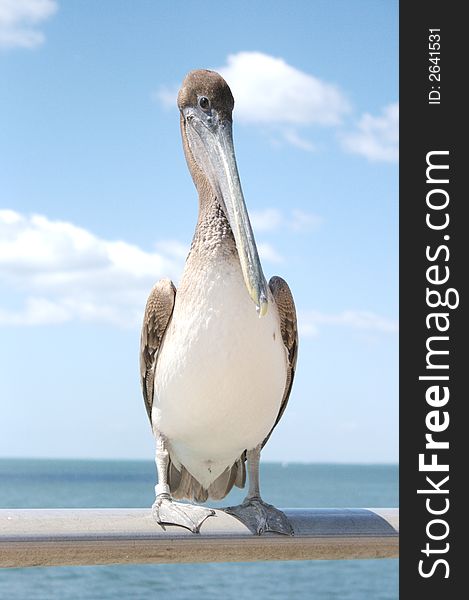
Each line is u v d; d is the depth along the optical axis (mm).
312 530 3549
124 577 27453
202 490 4621
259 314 3789
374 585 27750
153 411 4238
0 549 3129
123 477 165875
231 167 4195
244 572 28984
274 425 4762
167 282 4301
